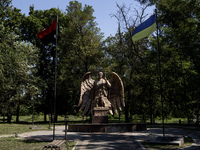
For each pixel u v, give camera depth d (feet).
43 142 41.27
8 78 98.37
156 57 89.81
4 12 111.14
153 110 111.96
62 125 98.12
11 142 41.55
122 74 113.60
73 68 122.83
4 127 80.74
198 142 39.99
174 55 84.99
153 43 92.99
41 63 135.23
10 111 115.14
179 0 86.28
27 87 111.34
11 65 94.84
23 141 42.86
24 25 128.16
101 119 65.77
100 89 67.87
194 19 80.94
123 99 67.67
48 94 136.67
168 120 141.08
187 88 72.95
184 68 80.59
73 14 113.39
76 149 33.53
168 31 84.23
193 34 72.69
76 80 118.93
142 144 37.65
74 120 151.53
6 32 98.68
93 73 116.47
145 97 104.37
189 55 72.90
